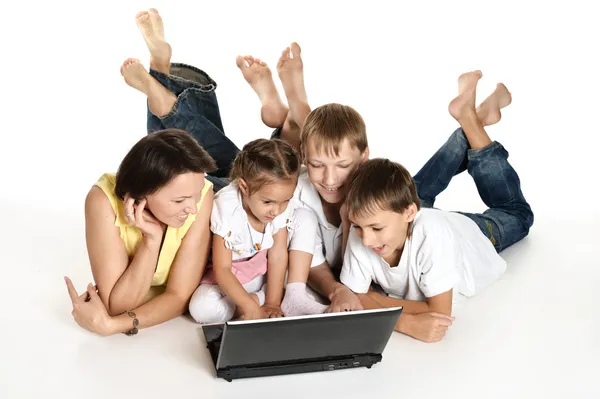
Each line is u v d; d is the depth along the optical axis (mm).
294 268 3172
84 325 2881
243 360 2650
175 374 2691
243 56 3732
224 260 3006
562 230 3881
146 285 2896
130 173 2711
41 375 2668
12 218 3873
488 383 2668
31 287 3232
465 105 3711
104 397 2561
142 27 3543
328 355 2725
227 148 3693
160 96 3543
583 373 2727
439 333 2895
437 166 3826
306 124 3080
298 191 3246
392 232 2859
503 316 3084
